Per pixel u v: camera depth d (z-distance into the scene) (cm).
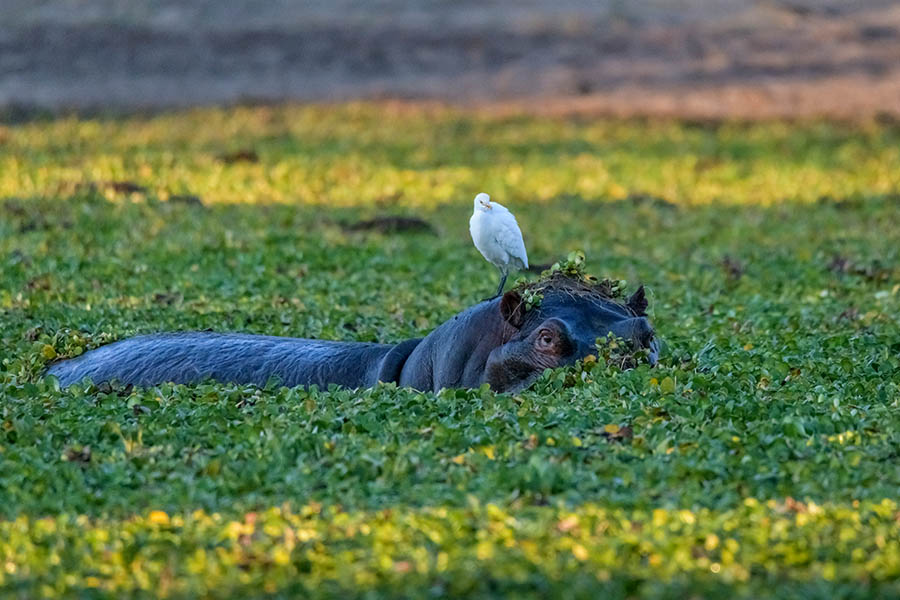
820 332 2677
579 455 1681
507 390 1983
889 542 1445
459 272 3553
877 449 1739
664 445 1708
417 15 9531
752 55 9150
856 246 4153
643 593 1313
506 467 1623
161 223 4225
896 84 8725
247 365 2198
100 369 2230
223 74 8306
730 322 2795
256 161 5819
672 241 4303
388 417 1867
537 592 1322
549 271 2038
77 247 3797
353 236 4169
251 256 3659
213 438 1795
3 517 1530
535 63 8812
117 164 5406
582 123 7625
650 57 9031
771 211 5028
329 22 9244
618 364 1953
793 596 1313
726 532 1460
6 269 3428
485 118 7650
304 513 1511
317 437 1750
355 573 1357
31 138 6341
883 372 2233
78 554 1423
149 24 8931
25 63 8131
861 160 6588
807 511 1526
